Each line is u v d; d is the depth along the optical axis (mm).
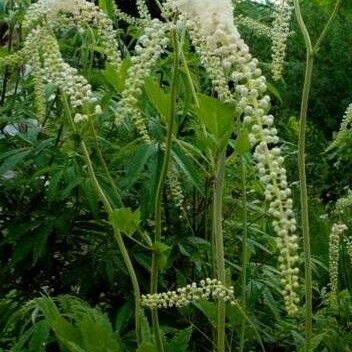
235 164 3729
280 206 1626
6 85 4113
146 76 2111
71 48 3764
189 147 3023
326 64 10477
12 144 3770
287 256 1619
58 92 3393
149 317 3496
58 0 2357
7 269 3498
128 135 3516
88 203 3461
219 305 2441
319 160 8508
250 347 3562
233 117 2217
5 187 3611
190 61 3061
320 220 4742
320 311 3646
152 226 3742
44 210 3600
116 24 3895
